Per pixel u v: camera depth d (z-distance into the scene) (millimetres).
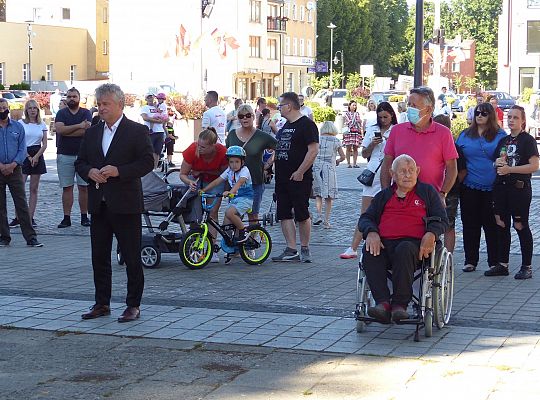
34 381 6844
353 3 102500
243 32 78688
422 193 8055
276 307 9250
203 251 11703
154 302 9539
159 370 7094
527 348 7555
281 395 6453
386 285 7871
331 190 15469
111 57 75688
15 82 75188
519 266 11648
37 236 14688
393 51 115125
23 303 9469
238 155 11656
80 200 15773
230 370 7070
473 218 11180
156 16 74000
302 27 96625
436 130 9008
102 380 6855
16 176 13539
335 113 41906
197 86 71875
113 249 13133
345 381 6738
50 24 81750
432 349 7566
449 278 8406
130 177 8516
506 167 10570
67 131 15328
